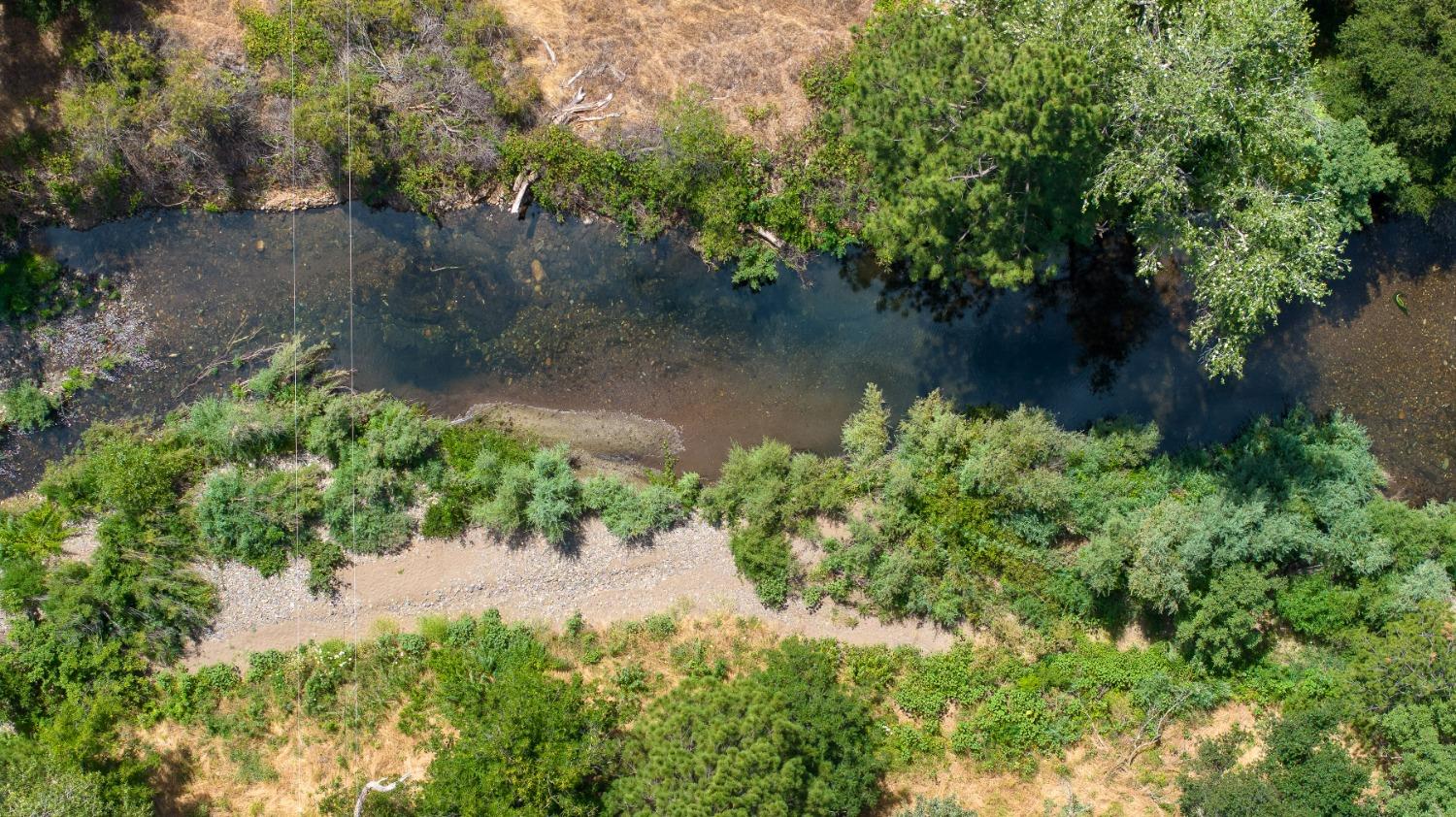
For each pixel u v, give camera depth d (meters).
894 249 27.33
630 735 28.36
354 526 30.47
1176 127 24.61
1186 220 25.55
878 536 30.58
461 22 29.91
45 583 29.83
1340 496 29.86
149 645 30.25
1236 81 25.30
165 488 30.16
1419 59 27.58
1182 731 30.64
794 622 31.09
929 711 30.70
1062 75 23.55
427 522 30.80
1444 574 29.69
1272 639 30.69
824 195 30.39
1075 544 30.95
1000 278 26.00
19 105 29.72
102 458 30.30
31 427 30.66
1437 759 27.86
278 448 30.73
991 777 30.78
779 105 30.58
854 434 31.00
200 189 30.69
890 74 25.73
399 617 30.88
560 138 30.14
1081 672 30.83
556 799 26.59
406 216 31.28
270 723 30.44
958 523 30.39
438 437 30.92
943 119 25.11
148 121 29.44
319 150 30.06
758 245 31.02
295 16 29.67
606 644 30.97
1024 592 30.78
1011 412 30.84
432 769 27.53
